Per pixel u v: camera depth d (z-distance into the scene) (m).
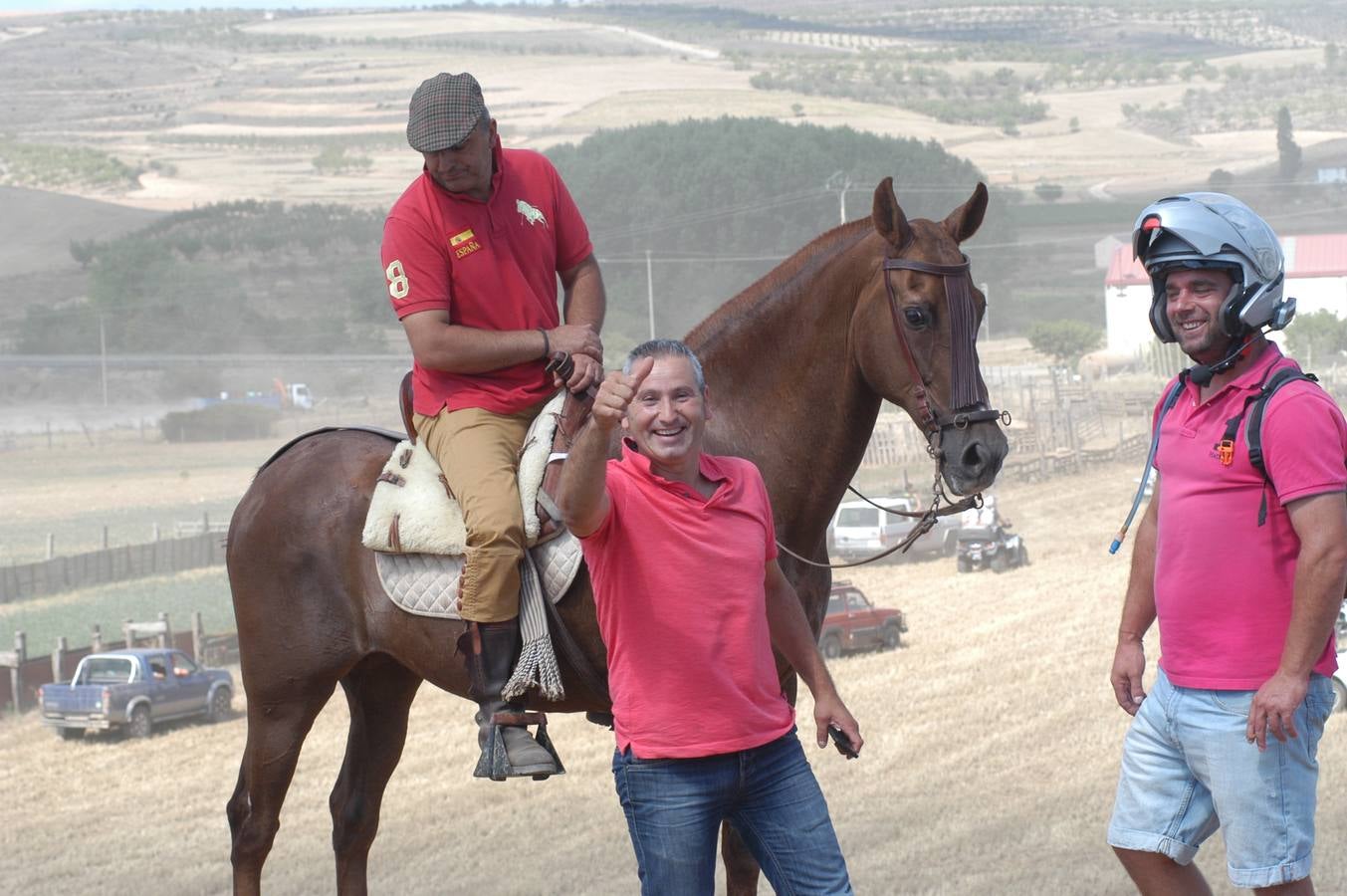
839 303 4.74
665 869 3.66
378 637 5.12
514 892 10.44
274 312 139.12
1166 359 75.81
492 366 4.75
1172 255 3.76
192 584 29.97
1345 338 73.50
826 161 175.75
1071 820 11.60
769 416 4.81
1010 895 9.23
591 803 13.48
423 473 4.94
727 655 3.62
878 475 43.53
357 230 176.25
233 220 180.38
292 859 11.91
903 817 12.17
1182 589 3.81
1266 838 3.69
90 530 39.09
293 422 77.69
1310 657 3.55
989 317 133.00
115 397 95.19
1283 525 3.68
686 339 4.96
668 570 3.60
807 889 3.69
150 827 13.77
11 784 16.05
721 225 160.88
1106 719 16.09
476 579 4.59
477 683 4.65
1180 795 3.92
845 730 3.87
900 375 4.57
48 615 26.19
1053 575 28.69
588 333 4.78
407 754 16.08
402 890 10.72
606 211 164.00
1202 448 3.79
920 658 20.88
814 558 4.86
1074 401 56.31
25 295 148.50
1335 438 3.60
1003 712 16.86
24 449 68.06
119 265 148.00
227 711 20.16
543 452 4.67
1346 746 13.44
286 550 5.24
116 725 18.28
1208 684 3.75
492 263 4.79
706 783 3.64
